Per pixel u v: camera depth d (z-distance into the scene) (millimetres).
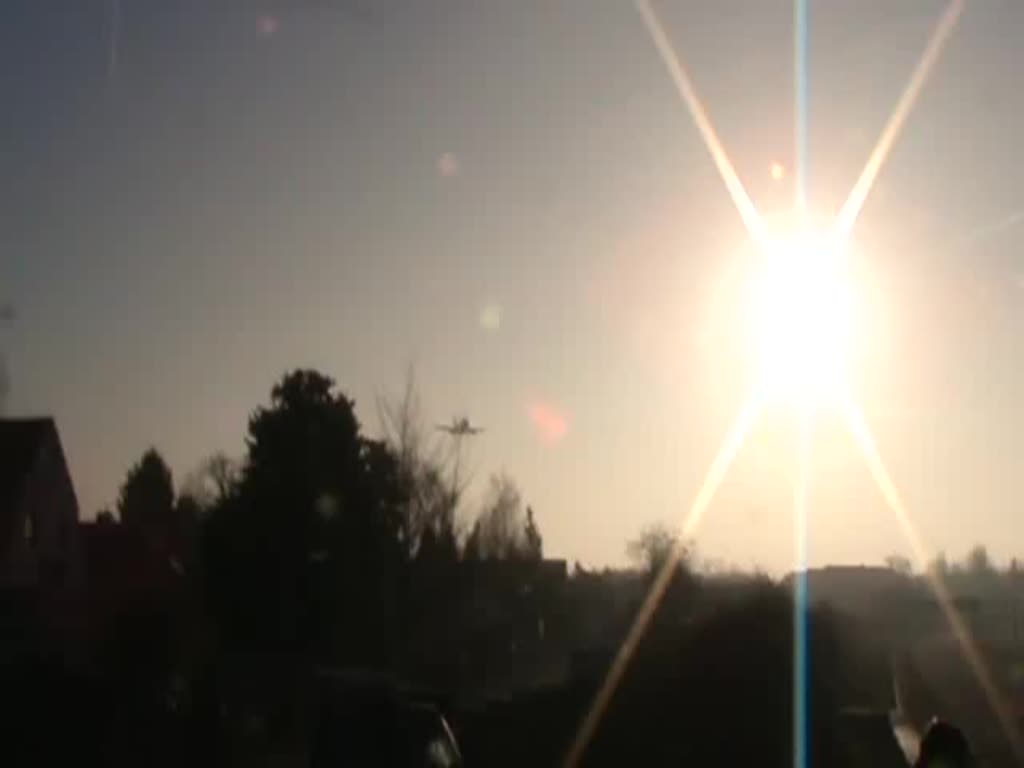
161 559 46219
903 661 42656
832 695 28391
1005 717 36344
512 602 51250
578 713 28359
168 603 40719
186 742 28375
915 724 35094
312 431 46125
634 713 28141
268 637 43156
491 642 46594
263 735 31734
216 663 36062
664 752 27625
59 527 45375
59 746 26250
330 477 45812
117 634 35406
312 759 19906
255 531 44219
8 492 43031
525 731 28266
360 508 45781
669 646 29188
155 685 31844
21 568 43031
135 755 27172
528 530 53812
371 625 44594
